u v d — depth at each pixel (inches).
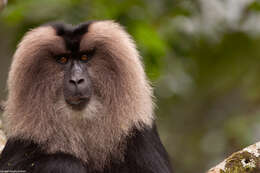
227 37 964.0
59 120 470.3
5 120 490.9
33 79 469.7
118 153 479.2
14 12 756.0
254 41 976.3
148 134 491.2
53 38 475.2
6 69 967.6
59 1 761.6
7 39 968.3
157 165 485.7
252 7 927.0
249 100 1021.8
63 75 476.1
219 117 1087.0
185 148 1081.4
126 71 478.3
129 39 498.6
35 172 450.0
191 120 1094.4
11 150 467.8
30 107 466.6
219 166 439.2
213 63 980.6
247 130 924.6
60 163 450.9
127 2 783.7
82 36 477.7
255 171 435.8
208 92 1059.9
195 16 880.3
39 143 463.5
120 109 476.4
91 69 481.7
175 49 839.1
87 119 475.5
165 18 838.5
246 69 989.8
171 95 927.0
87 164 480.7
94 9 769.6
